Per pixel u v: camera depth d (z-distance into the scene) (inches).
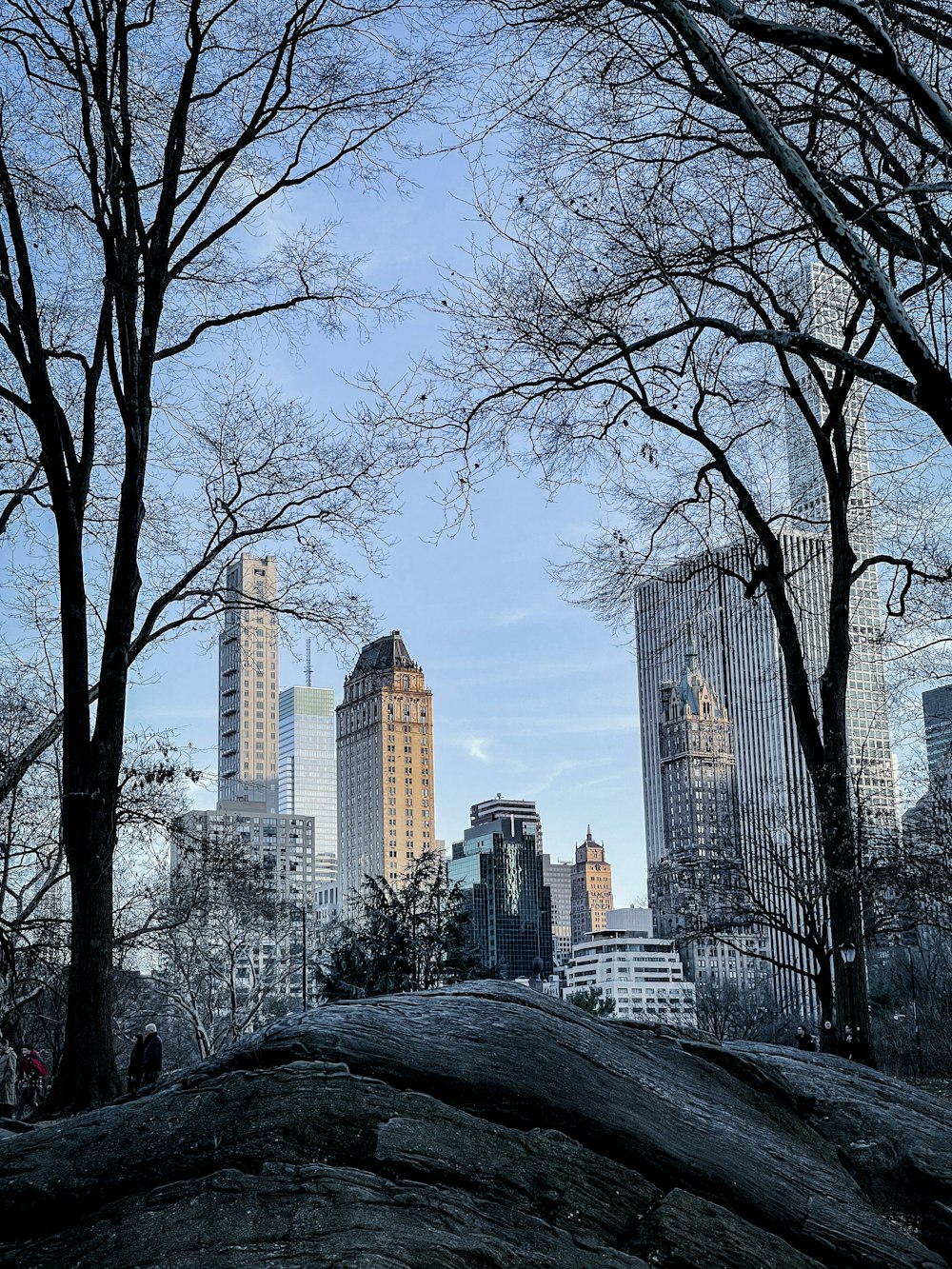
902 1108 372.2
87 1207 250.7
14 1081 868.6
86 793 627.5
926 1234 322.0
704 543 936.3
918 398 354.0
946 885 865.5
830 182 480.1
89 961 610.9
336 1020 290.4
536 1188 255.4
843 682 858.8
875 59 310.8
